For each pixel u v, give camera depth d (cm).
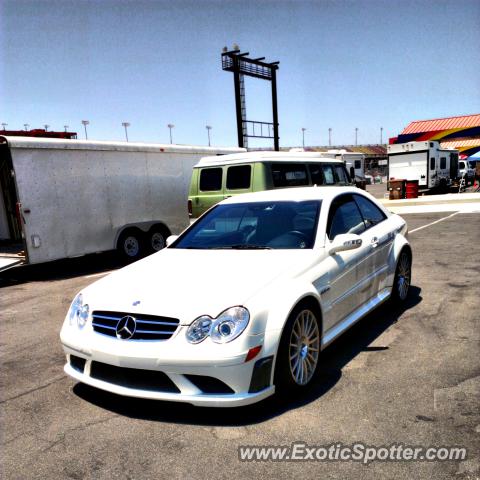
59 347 485
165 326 299
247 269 347
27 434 306
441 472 245
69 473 262
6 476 262
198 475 252
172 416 315
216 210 487
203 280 334
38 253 873
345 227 443
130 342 301
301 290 331
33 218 867
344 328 401
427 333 447
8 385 390
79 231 944
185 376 291
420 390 333
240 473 252
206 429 297
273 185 887
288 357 317
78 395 359
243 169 897
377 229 494
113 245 1012
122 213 1030
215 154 1268
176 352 288
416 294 591
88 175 960
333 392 337
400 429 285
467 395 322
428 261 803
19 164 848
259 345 296
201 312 296
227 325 291
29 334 538
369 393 333
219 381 291
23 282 880
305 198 445
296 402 325
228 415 312
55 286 821
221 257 386
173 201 1149
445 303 543
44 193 884
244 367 289
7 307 680
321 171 1044
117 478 254
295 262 358
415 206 1925
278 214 435
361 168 2769
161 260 405
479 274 680
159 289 327
